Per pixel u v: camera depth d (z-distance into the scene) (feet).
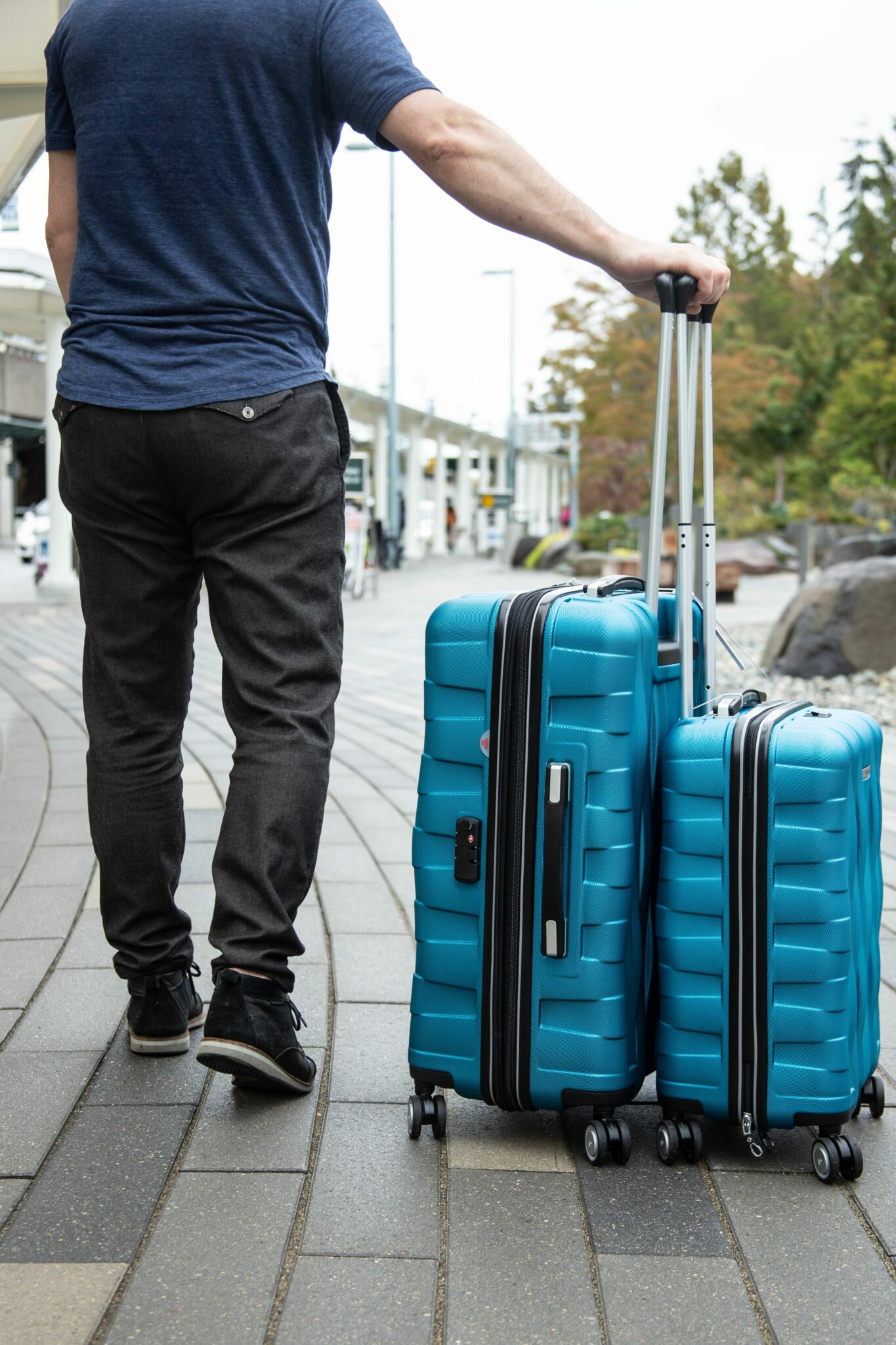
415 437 149.89
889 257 136.67
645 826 6.82
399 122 6.69
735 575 64.75
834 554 54.85
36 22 19.57
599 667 6.54
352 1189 6.27
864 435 122.93
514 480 217.56
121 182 7.00
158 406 6.86
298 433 6.98
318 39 6.94
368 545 69.46
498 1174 6.51
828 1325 5.17
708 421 7.75
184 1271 5.46
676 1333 5.09
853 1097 6.64
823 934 6.46
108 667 7.50
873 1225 6.02
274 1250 5.64
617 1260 5.65
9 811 14.83
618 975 6.61
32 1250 5.62
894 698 29.68
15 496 159.94
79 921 10.57
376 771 18.49
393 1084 7.55
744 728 6.63
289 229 7.12
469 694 6.87
